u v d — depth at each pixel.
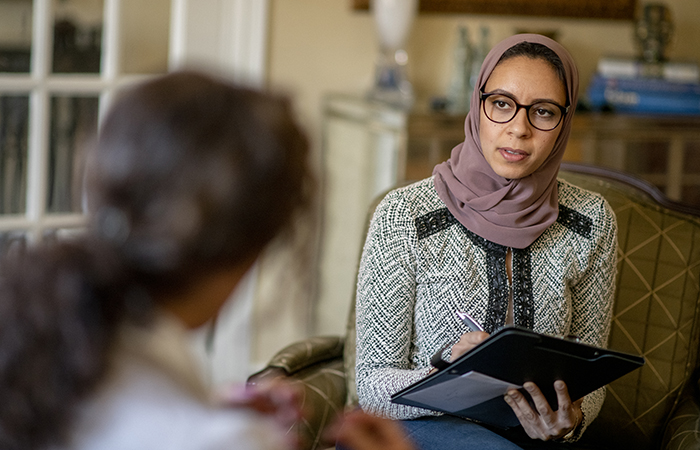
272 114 0.62
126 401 0.58
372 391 1.41
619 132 2.75
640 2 3.13
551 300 1.45
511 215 1.44
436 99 2.62
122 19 2.40
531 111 1.42
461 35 2.67
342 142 2.71
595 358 1.16
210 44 2.55
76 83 2.36
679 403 1.65
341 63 2.78
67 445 0.58
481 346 1.09
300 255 0.65
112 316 0.59
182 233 0.58
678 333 1.68
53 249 0.60
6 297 0.58
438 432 1.38
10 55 2.26
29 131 2.33
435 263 1.44
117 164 0.58
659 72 2.94
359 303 1.47
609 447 1.69
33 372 0.56
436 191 1.51
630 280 1.71
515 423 1.36
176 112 0.59
